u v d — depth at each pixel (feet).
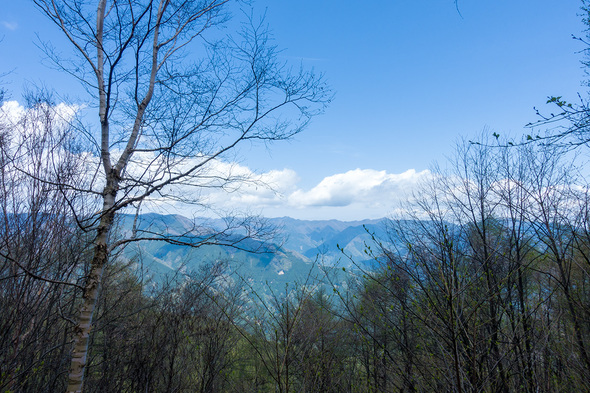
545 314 16.01
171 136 14.80
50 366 20.74
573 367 15.75
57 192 17.69
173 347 24.94
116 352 24.44
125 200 14.57
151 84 15.81
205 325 25.81
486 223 23.53
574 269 22.34
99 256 13.14
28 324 17.16
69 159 18.85
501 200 23.81
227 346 26.50
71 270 18.01
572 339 16.22
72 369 11.80
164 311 25.25
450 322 11.44
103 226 13.44
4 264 15.60
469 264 18.70
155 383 25.03
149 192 13.89
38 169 17.58
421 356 14.20
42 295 17.72
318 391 16.08
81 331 12.23
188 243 14.03
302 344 14.80
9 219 16.57
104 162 14.47
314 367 16.33
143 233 14.75
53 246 17.63
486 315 15.72
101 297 23.47
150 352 24.97
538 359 15.43
